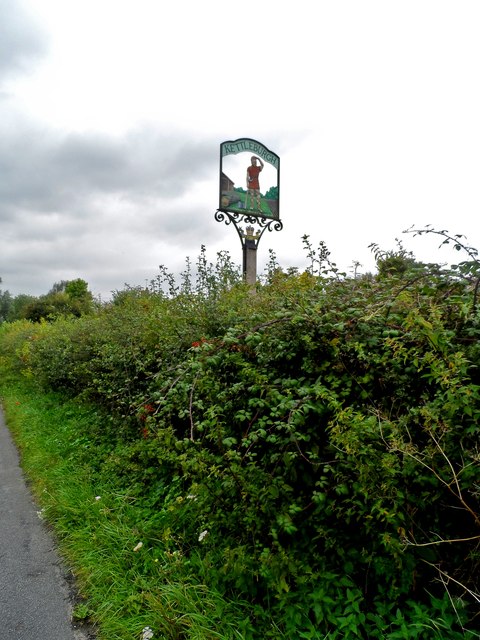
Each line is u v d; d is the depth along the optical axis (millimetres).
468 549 2053
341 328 2314
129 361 4852
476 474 1826
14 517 3941
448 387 1864
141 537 3102
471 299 2281
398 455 2008
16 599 2715
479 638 1869
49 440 5848
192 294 5691
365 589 2209
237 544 2508
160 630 2236
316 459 2318
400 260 3064
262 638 2111
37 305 35344
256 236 8695
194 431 3227
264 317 2980
